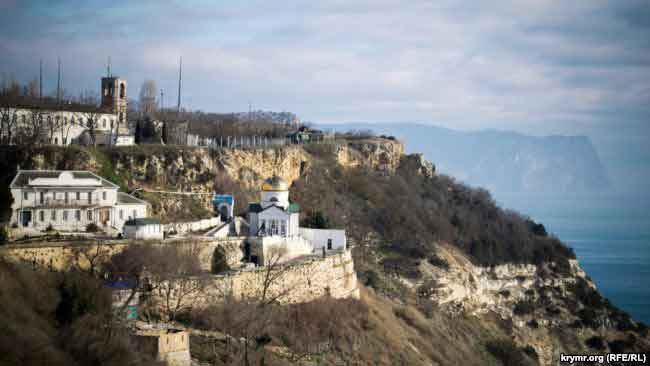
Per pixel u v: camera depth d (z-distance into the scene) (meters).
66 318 149.88
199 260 191.00
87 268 169.75
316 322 197.12
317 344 189.25
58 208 193.00
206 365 157.00
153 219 196.00
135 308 163.50
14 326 137.75
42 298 152.75
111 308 157.12
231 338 171.12
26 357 133.12
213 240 198.50
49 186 192.12
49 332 144.38
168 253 177.50
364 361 196.75
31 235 184.62
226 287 183.12
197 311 175.25
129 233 191.25
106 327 149.12
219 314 174.75
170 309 171.62
